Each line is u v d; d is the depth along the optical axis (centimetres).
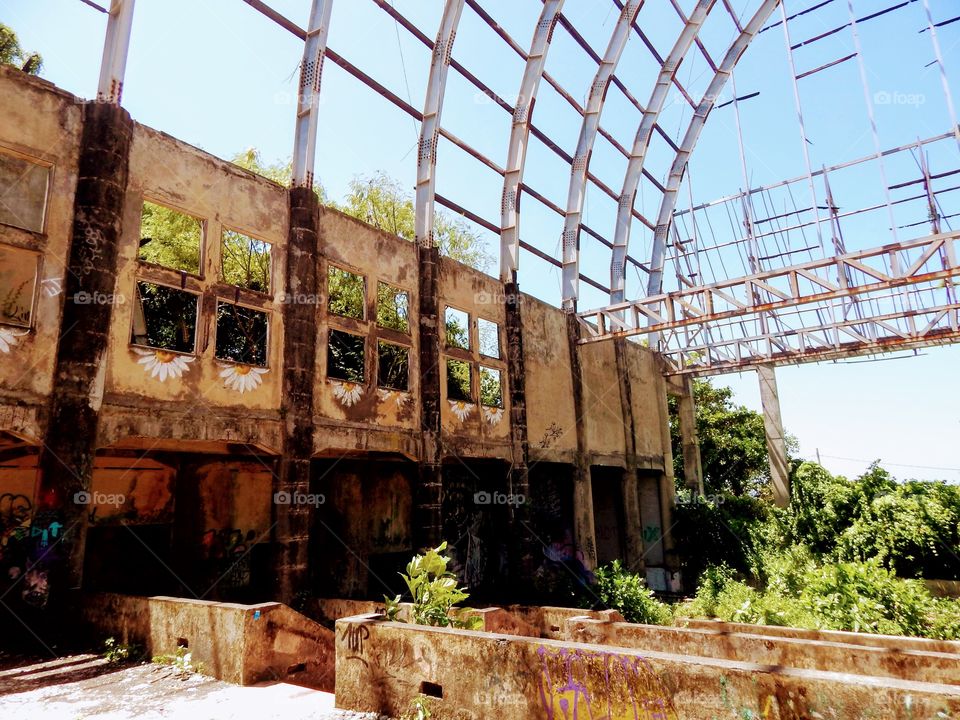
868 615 1221
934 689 401
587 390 2202
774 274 1609
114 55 1043
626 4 2108
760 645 767
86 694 639
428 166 1689
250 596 1516
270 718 573
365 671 611
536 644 533
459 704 553
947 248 1342
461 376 2377
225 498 1513
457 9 1688
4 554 1111
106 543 1299
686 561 2436
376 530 1741
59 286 936
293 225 1294
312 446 1238
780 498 2464
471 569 1842
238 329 1923
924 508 1928
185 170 1123
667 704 477
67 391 904
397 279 1553
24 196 1197
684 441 2850
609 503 2494
